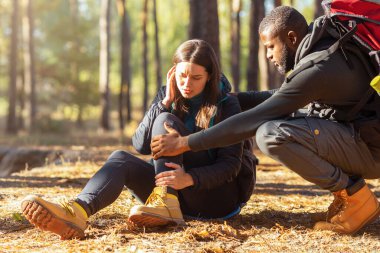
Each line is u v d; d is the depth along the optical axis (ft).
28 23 73.67
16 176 19.30
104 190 10.21
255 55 39.06
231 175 10.61
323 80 9.46
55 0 93.09
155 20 66.59
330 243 10.03
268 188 16.75
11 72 68.13
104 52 69.51
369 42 9.47
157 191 10.46
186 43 10.51
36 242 10.16
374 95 9.71
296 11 10.23
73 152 29.48
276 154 9.69
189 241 9.97
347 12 9.65
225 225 10.61
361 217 10.36
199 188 10.37
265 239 10.31
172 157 10.36
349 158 9.93
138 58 142.51
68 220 9.84
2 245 10.03
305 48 9.70
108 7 69.67
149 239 10.07
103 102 69.51
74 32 98.32
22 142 40.65
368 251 9.59
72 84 97.66
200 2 30.58
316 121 9.73
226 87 11.09
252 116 9.73
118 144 36.35
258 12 39.27
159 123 10.41
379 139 9.87
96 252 9.39
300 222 11.59
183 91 10.53
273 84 49.73
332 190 10.12
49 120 75.82
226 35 96.78
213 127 9.82
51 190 16.01
